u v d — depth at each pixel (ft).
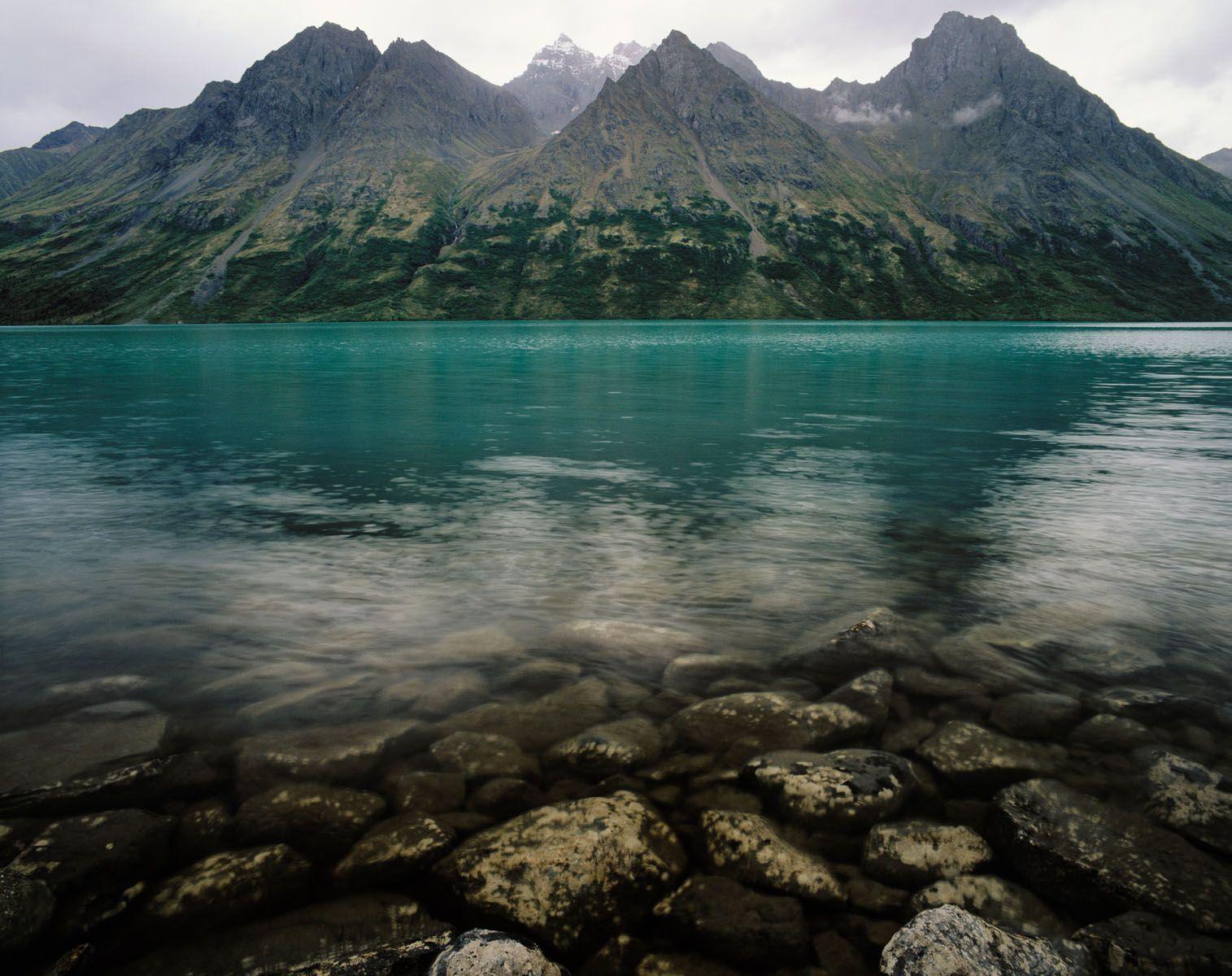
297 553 36.01
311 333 456.86
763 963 12.68
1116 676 23.15
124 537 38.75
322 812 16.14
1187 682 22.84
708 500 47.29
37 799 16.35
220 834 15.39
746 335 400.88
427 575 32.83
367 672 23.24
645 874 14.47
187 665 23.70
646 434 74.08
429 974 11.84
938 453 63.98
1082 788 17.29
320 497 47.88
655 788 17.61
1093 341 330.95
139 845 14.85
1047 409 94.63
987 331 497.87
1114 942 12.80
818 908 13.87
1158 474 55.06
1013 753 18.61
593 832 15.11
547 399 105.70
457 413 89.71
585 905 13.60
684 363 185.78
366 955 12.47
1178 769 17.66
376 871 14.39
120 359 198.80
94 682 22.43
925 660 24.20
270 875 14.19
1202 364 182.70
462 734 19.52
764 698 20.98
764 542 38.22
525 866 14.23
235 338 373.20
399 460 60.44
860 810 16.39
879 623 26.30
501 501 46.88
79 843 14.78
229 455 62.23
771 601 29.81
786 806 16.67
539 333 453.58
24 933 12.50
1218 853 14.92
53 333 472.44
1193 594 30.73
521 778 17.76
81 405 97.55
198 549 36.58
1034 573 33.35
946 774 18.07
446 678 22.82
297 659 24.21
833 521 42.42
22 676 22.84
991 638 25.84
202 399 105.29
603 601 29.76
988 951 12.23
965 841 15.49
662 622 27.55
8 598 29.78
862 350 249.96
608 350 249.55
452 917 13.56
